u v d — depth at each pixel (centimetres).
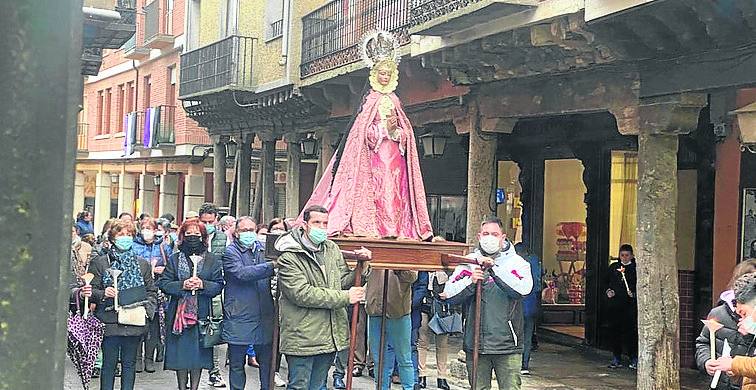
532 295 1123
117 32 1300
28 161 98
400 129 615
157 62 2769
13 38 97
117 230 790
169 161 2662
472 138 1166
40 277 98
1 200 97
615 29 854
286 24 1689
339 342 653
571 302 1461
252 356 1147
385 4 1309
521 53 1010
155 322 1022
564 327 1459
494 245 655
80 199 3553
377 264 565
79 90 104
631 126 896
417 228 615
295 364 647
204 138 2475
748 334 510
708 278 1095
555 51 962
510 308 670
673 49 832
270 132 1934
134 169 2992
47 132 99
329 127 1664
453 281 667
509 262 662
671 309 866
